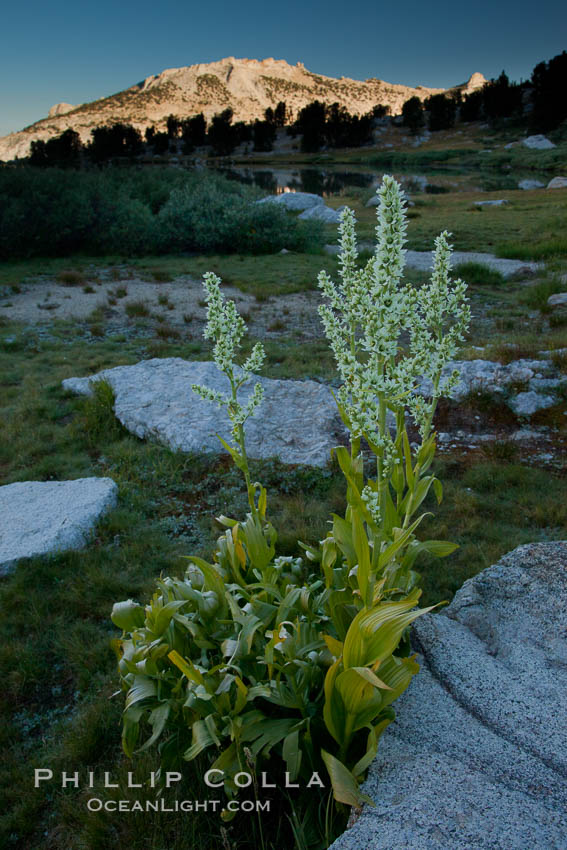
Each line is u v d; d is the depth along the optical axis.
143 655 2.74
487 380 7.66
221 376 8.23
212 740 2.31
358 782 2.21
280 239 20.42
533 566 3.49
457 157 86.50
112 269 18.12
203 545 4.88
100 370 9.15
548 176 55.31
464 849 1.83
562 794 2.07
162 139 132.12
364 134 127.50
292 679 2.48
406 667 2.29
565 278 14.35
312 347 10.30
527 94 130.50
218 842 2.38
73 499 5.38
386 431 2.68
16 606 4.15
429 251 19.47
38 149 104.69
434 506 5.35
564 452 6.22
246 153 130.25
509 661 2.86
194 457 6.33
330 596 2.76
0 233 18.94
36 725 3.29
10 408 7.72
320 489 5.72
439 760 2.20
